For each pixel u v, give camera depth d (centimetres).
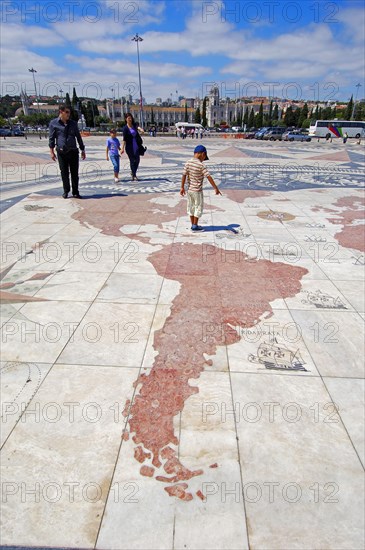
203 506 191
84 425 239
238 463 214
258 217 745
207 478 206
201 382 277
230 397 263
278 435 233
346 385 276
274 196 955
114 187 1041
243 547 173
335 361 303
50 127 806
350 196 963
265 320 361
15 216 728
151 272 469
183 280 447
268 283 441
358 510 191
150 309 379
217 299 401
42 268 478
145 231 641
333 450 223
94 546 174
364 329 348
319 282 446
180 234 628
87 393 266
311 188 1076
